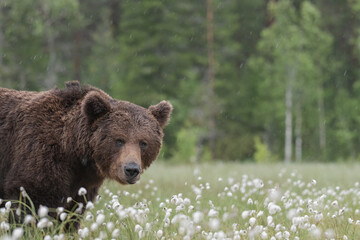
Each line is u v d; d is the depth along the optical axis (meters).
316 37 39.97
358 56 43.84
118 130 5.89
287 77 38.19
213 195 8.89
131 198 8.26
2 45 33.53
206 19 39.19
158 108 6.47
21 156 5.97
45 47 35.94
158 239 5.43
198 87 37.31
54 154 5.98
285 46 38.16
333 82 43.84
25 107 6.27
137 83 36.19
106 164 5.93
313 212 6.45
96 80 38.78
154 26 37.53
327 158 39.28
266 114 40.22
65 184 6.00
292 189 9.64
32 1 33.44
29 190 5.85
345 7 45.94
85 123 6.04
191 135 30.20
